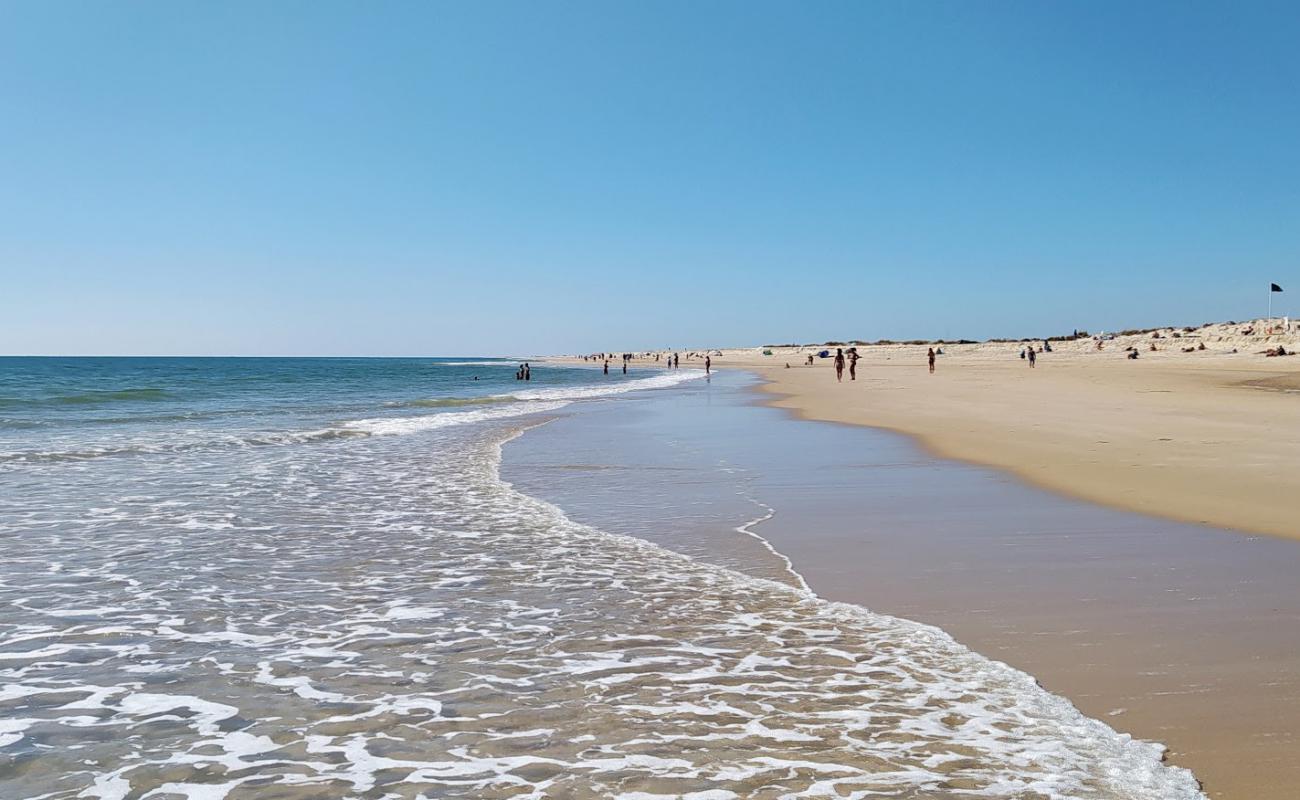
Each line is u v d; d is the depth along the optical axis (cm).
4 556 847
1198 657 515
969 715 445
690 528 970
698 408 3109
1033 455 1475
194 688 497
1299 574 696
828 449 1688
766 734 426
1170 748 400
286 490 1295
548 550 873
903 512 1019
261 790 374
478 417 2861
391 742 423
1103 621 588
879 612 633
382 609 662
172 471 1512
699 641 577
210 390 5259
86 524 1021
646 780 378
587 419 2667
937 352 13175
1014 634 570
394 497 1227
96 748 418
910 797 358
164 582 746
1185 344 8469
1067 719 436
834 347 17888
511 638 589
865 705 461
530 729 436
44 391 4731
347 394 4903
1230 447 1455
